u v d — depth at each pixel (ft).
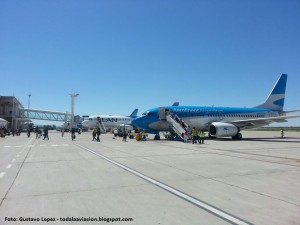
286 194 26.86
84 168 43.70
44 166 46.16
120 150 75.41
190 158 56.13
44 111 386.52
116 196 26.50
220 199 25.21
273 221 19.48
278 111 149.69
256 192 27.71
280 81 151.02
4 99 317.01
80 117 355.15
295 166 44.80
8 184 32.09
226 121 135.23
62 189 29.50
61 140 133.80
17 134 209.77
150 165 46.55
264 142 110.63
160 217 20.48
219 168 42.93
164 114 123.34
